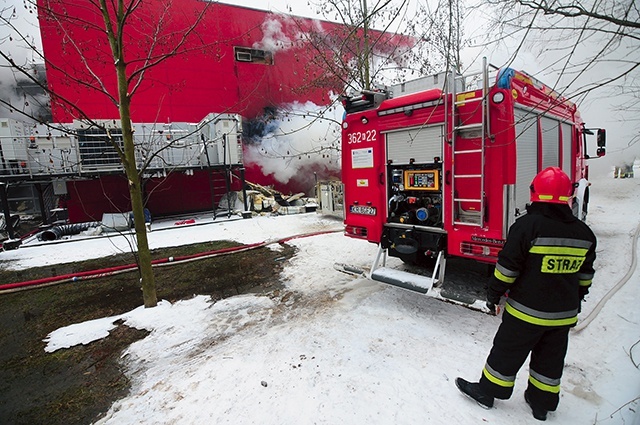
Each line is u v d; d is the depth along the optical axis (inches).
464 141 150.9
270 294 206.8
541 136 171.6
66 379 133.0
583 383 110.8
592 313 150.6
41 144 387.2
